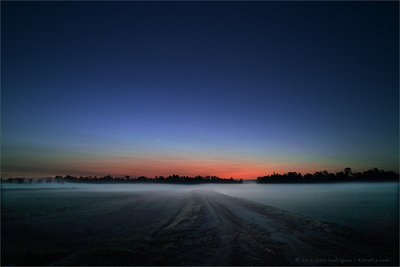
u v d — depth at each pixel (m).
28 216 17.84
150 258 8.50
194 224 15.47
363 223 15.88
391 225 15.13
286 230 13.57
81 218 17.30
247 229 13.88
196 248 9.87
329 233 12.80
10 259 8.46
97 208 23.75
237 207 26.00
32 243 10.49
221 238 11.63
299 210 23.58
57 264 7.68
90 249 9.14
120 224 15.14
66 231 12.94
